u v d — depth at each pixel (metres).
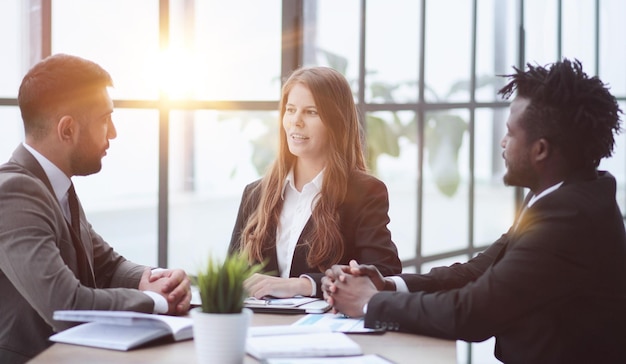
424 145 4.66
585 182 2.32
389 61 4.42
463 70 4.90
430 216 4.79
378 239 2.92
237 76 3.85
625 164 6.41
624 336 2.31
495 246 2.76
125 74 3.70
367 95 4.29
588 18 5.89
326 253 2.90
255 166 3.95
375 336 2.27
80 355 2.04
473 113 5.00
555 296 2.24
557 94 2.30
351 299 2.43
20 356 2.44
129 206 3.75
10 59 3.59
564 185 2.32
